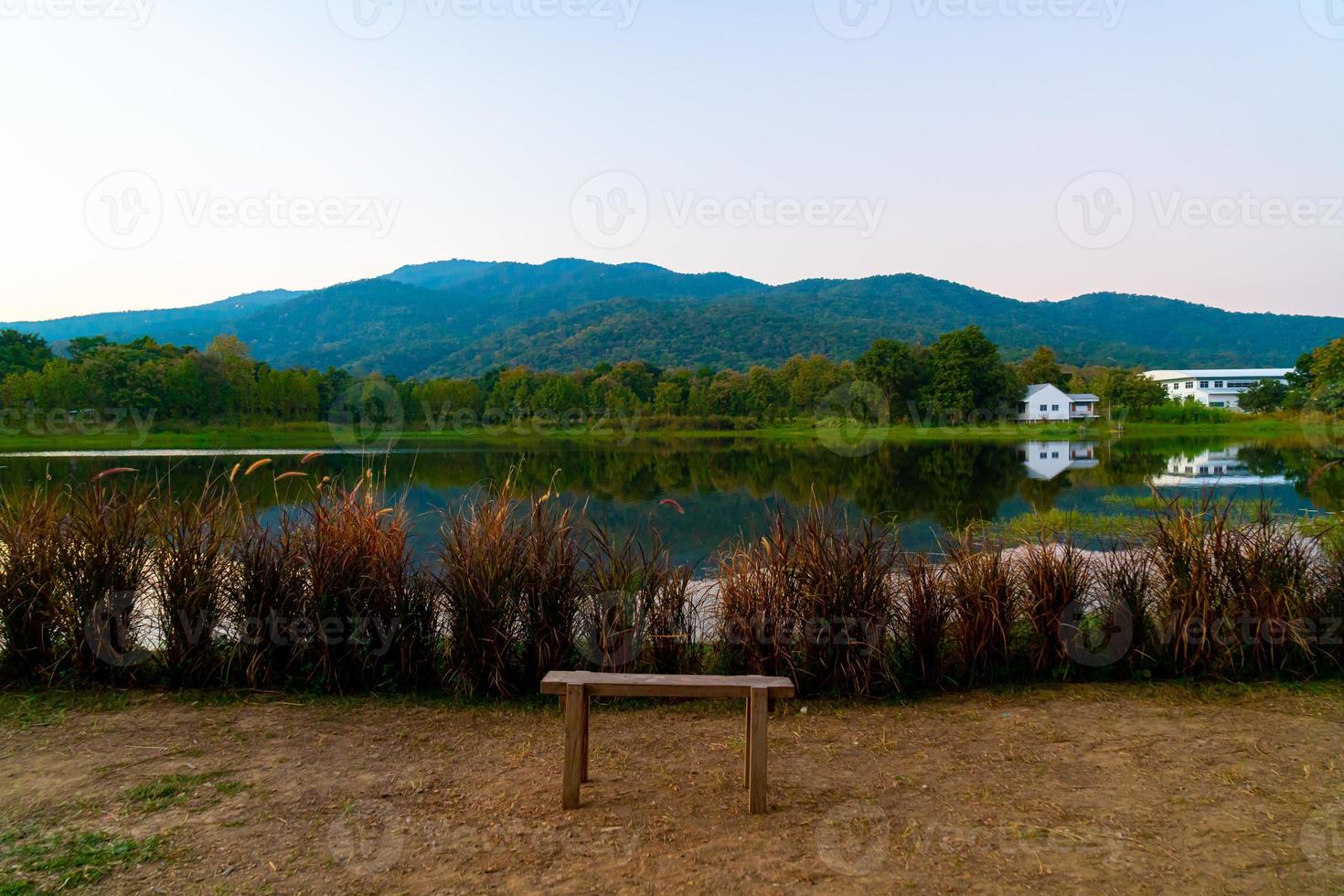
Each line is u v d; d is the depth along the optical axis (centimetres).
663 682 358
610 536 643
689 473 3052
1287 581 561
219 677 545
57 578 546
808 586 550
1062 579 566
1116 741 442
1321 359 5409
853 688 533
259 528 582
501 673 532
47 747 434
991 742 446
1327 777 385
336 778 396
